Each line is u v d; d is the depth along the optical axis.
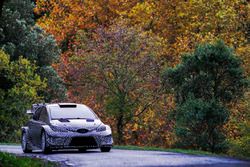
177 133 56.81
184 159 31.48
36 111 44.75
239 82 57.62
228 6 108.38
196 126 56.44
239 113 67.00
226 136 62.72
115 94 80.19
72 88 98.56
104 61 80.62
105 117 85.25
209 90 57.94
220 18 104.62
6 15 98.62
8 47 94.81
